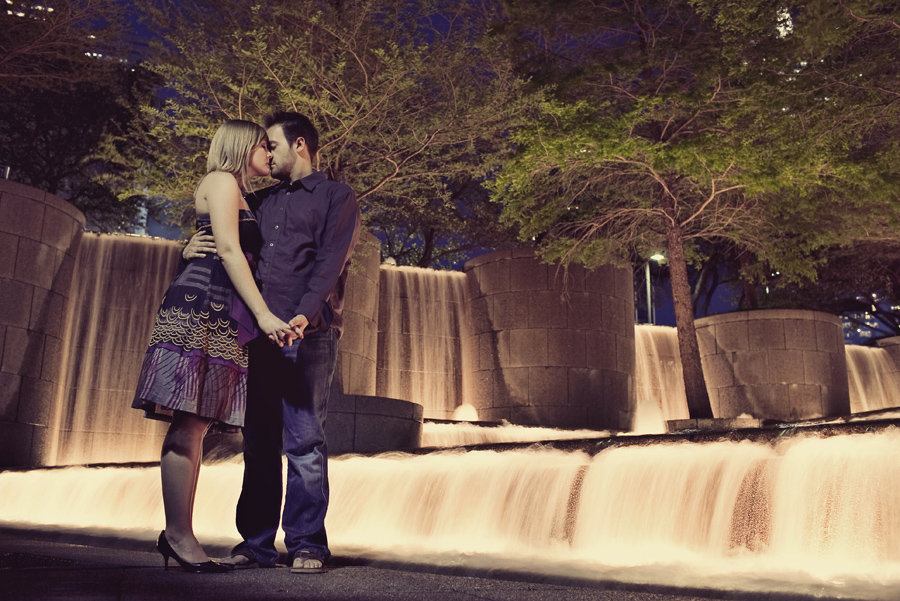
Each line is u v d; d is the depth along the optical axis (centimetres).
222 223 271
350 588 189
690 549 351
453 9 1393
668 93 1426
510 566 256
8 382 1268
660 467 378
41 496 810
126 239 1627
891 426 298
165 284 1628
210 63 1242
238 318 267
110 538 407
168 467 249
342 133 1272
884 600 177
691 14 1513
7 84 1554
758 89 1324
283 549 345
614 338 1716
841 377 1866
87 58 1552
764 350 1844
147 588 169
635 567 256
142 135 1537
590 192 1744
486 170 1480
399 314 1864
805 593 187
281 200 303
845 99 1289
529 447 461
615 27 1577
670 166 1420
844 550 297
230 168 294
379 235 2458
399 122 1346
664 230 1773
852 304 2683
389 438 991
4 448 1249
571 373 1653
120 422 1531
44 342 1331
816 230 1620
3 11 1414
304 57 1217
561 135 1423
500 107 1384
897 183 1391
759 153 1361
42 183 1891
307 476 276
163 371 250
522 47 1562
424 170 1403
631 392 1730
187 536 245
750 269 1811
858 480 301
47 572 195
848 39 1261
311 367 285
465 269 1872
